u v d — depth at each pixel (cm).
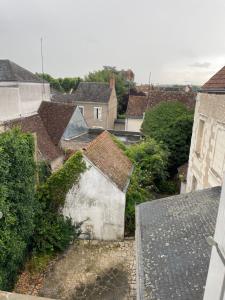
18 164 868
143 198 1316
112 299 866
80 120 2302
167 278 463
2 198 768
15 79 2080
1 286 803
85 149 1158
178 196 806
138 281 480
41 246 1065
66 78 6253
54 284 929
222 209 261
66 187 1119
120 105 4816
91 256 1077
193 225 614
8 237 791
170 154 1814
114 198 1127
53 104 2223
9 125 1570
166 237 590
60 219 1127
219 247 261
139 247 582
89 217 1163
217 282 262
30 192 958
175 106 2030
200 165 1100
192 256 506
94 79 5991
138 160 1652
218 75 973
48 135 1919
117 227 1170
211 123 969
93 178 1107
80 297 873
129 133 2531
